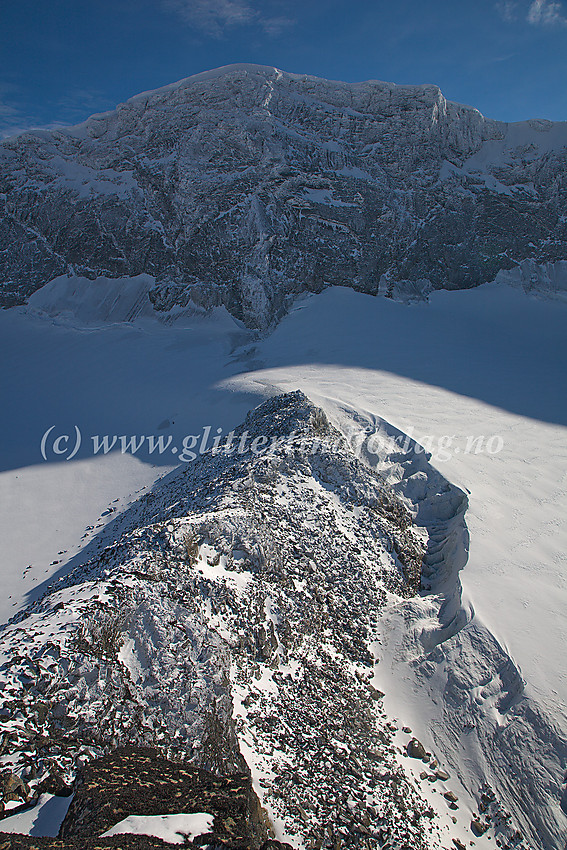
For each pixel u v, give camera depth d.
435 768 10.77
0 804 6.54
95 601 9.91
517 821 9.89
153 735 8.38
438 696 11.92
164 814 6.61
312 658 11.97
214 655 9.88
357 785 9.48
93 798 6.55
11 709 7.66
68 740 7.69
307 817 8.30
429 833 9.27
